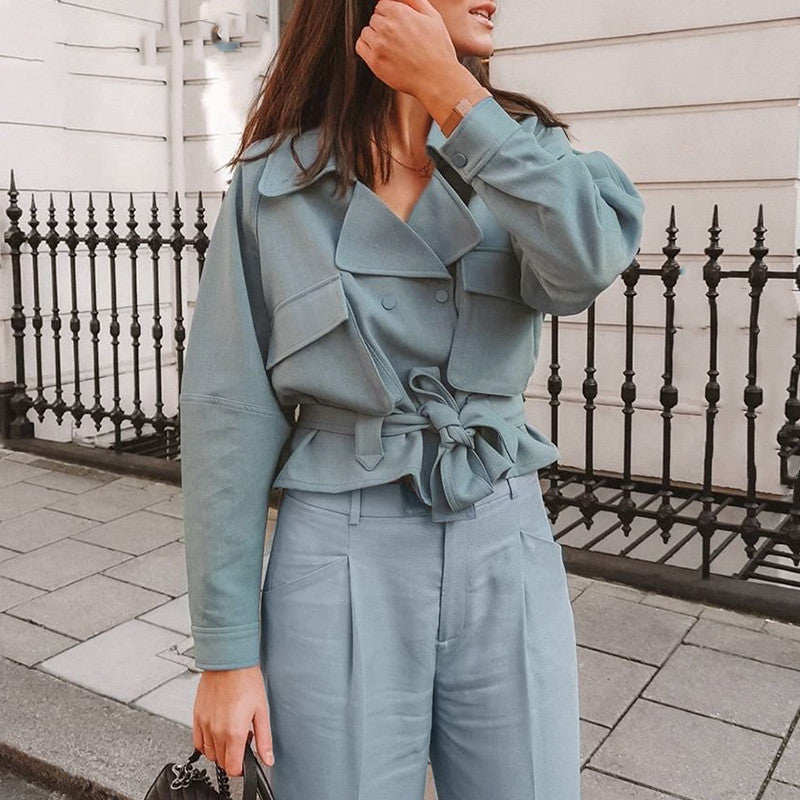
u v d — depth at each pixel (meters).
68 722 2.93
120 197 6.49
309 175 1.22
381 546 1.24
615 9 5.02
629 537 4.71
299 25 1.29
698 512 4.87
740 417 4.95
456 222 1.23
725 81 4.82
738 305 4.89
